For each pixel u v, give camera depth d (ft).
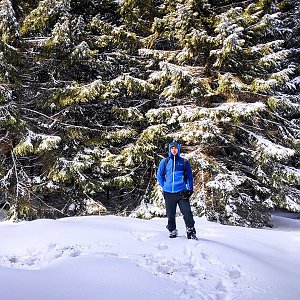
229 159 42.01
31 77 41.16
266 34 45.09
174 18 39.65
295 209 38.91
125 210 43.80
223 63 37.76
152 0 45.32
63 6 39.73
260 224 39.34
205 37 37.09
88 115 44.86
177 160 20.57
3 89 34.63
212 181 35.96
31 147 34.30
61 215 41.06
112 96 39.55
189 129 36.37
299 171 39.14
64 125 39.63
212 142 38.27
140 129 44.55
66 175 37.11
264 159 36.94
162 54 39.78
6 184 36.65
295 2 56.13
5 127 36.99
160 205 38.37
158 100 43.86
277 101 36.65
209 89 37.58
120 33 41.78
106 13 48.37
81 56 38.73
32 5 43.19
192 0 38.19
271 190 40.22
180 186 20.20
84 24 41.14
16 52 35.58
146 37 44.42
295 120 49.90
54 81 39.58
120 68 44.42
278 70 45.55
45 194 41.83
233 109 35.47
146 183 44.68
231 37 35.06
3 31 35.88
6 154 39.99
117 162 39.01
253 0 42.96
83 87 37.73
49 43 37.99
